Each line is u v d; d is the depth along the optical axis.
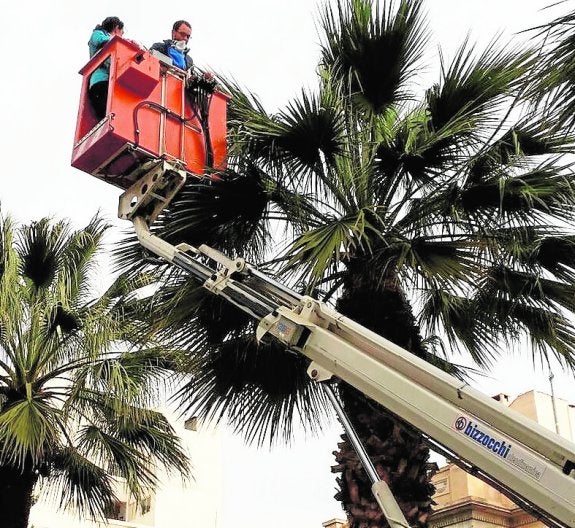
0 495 9.71
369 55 7.78
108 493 11.64
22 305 10.57
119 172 6.47
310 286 6.54
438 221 7.28
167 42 7.00
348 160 7.36
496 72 7.19
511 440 4.34
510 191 6.80
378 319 6.77
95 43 6.83
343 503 6.39
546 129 5.95
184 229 7.33
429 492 6.24
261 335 5.37
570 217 6.88
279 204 7.52
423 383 4.78
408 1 7.65
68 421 10.55
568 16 4.43
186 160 6.40
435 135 7.08
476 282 7.24
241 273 5.80
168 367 10.44
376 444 6.26
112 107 6.04
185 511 27.56
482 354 8.39
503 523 18.38
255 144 7.10
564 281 7.39
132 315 8.46
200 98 6.54
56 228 11.21
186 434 28.89
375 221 6.95
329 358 5.10
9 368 10.48
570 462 4.18
